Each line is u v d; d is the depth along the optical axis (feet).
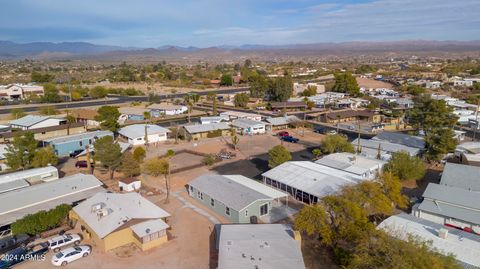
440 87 510.99
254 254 93.97
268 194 136.26
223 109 398.62
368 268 79.30
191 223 126.11
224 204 128.77
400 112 326.44
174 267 99.14
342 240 101.40
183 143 248.93
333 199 104.12
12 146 183.42
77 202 134.51
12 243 111.86
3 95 451.12
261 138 265.13
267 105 398.83
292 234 106.52
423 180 169.37
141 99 460.55
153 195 151.84
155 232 109.50
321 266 99.30
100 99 458.50
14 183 146.41
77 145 223.30
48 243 109.19
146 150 227.81
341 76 484.74
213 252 106.93
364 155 199.93
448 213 119.65
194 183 148.66
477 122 282.15
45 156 177.88
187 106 384.47
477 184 140.87
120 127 282.56
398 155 168.76
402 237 95.45
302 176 154.71
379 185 122.01
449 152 200.64
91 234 114.21
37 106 396.37
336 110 380.99
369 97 444.55
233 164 197.57
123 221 110.73
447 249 93.25
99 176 177.37
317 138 262.67
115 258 103.76
